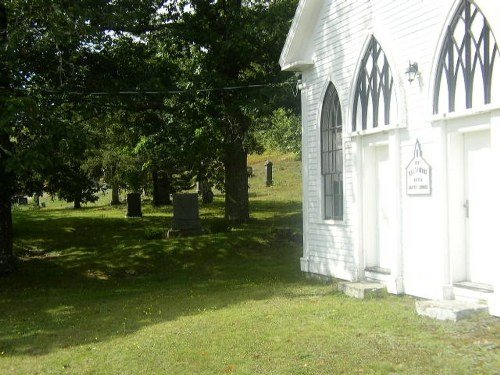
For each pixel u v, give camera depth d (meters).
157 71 16.17
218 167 23.72
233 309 9.28
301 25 11.83
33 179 14.61
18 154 11.51
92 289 12.98
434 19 8.41
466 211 8.18
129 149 22.45
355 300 9.18
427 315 7.64
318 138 11.76
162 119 17.33
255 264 15.23
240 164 20.88
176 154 17.22
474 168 8.04
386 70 9.62
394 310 8.23
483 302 7.64
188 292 11.81
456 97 8.11
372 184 10.32
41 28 13.09
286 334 7.34
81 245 18.77
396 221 9.19
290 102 17.23
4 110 11.05
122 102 15.62
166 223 22.48
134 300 11.22
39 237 20.31
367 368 5.90
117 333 8.38
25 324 9.52
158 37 17.94
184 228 19.02
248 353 6.71
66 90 14.21
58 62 13.97
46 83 14.09
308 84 12.15
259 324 8.01
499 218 7.21
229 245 17.33
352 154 10.48
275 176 36.62
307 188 12.20
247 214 21.06
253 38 17.36
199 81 16.78
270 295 10.41
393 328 7.25
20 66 13.07
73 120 16.20
